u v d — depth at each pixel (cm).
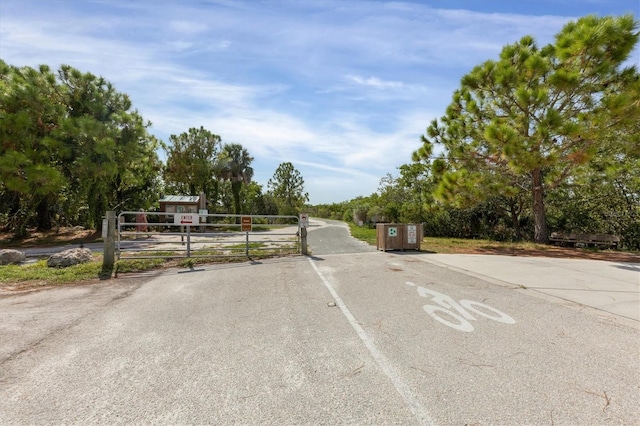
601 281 696
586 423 236
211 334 413
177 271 842
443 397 270
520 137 1073
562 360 335
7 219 1936
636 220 1695
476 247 1366
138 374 313
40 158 1584
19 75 1636
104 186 1923
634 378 298
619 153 1275
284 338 398
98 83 1823
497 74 1198
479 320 455
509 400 265
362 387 287
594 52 999
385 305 529
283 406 260
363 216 3069
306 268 860
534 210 1529
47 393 282
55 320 470
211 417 246
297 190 5491
